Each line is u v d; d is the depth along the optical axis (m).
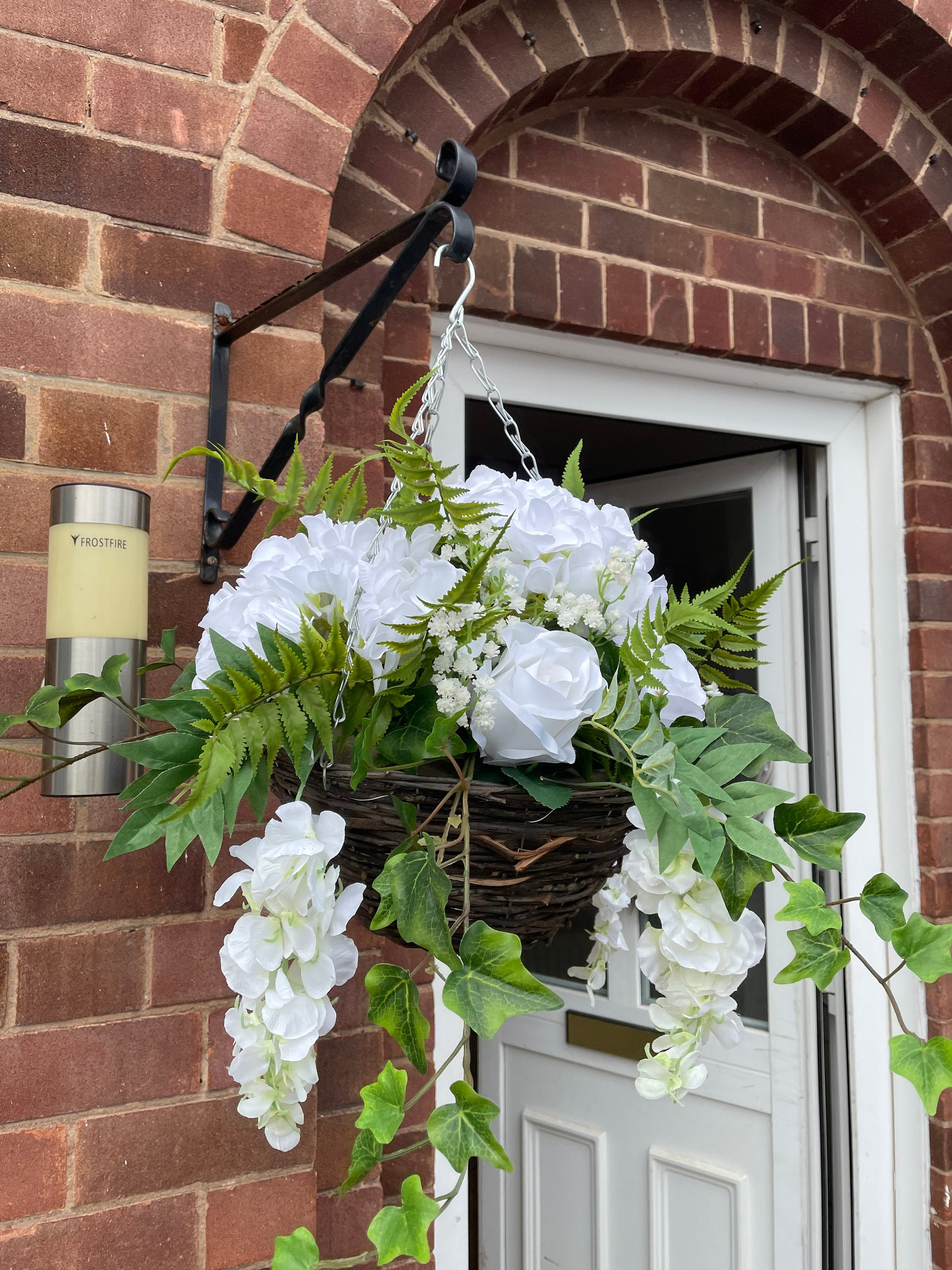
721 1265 1.88
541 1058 2.16
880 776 1.87
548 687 0.58
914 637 1.84
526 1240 2.12
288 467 1.12
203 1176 1.04
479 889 0.63
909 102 1.71
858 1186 1.78
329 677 0.60
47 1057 0.99
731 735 0.72
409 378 1.39
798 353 1.71
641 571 0.70
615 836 0.64
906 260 1.80
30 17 1.03
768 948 1.93
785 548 1.97
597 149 1.55
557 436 2.43
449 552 0.67
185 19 1.10
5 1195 0.97
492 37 1.39
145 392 1.07
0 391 1.01
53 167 1.04
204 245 1.10
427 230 0.72
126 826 0.64
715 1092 1.93
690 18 1.51
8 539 1.01
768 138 1.70
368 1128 0.54
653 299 1.58
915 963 0.58
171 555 1.07
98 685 0.79
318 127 1.16
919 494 1.83
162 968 1.04
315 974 0.61
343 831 0.61
